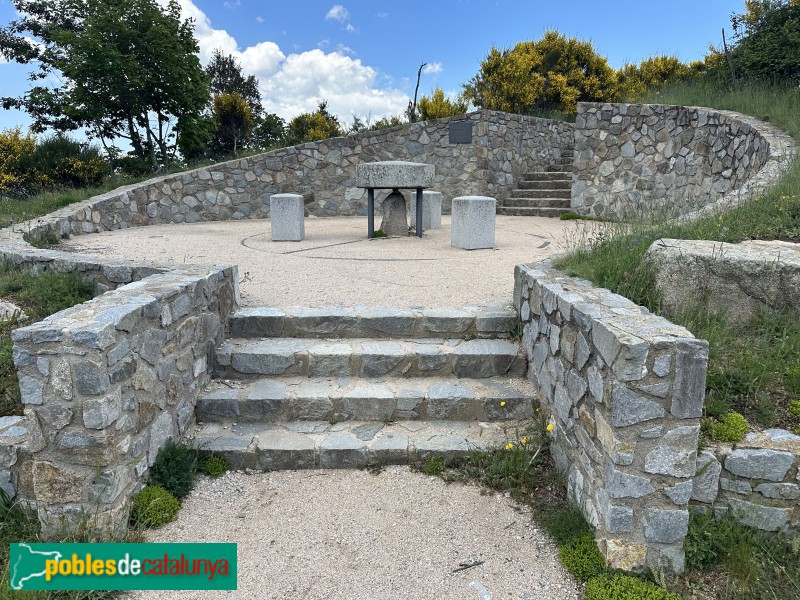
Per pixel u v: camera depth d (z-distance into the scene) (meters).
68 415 2.53
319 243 8.00
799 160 6.07
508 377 3.94
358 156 12.30
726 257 3.40
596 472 2.59
